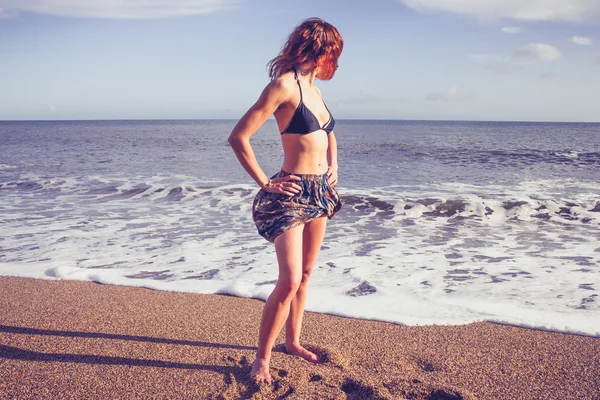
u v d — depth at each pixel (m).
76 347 3.10
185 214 8.35
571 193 10.18
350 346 3.22
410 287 4.60
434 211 8.64
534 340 3.33
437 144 27.62
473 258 5.70
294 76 2.49
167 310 3.86
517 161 17.55
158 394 2.51
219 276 4.93
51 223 7.56
